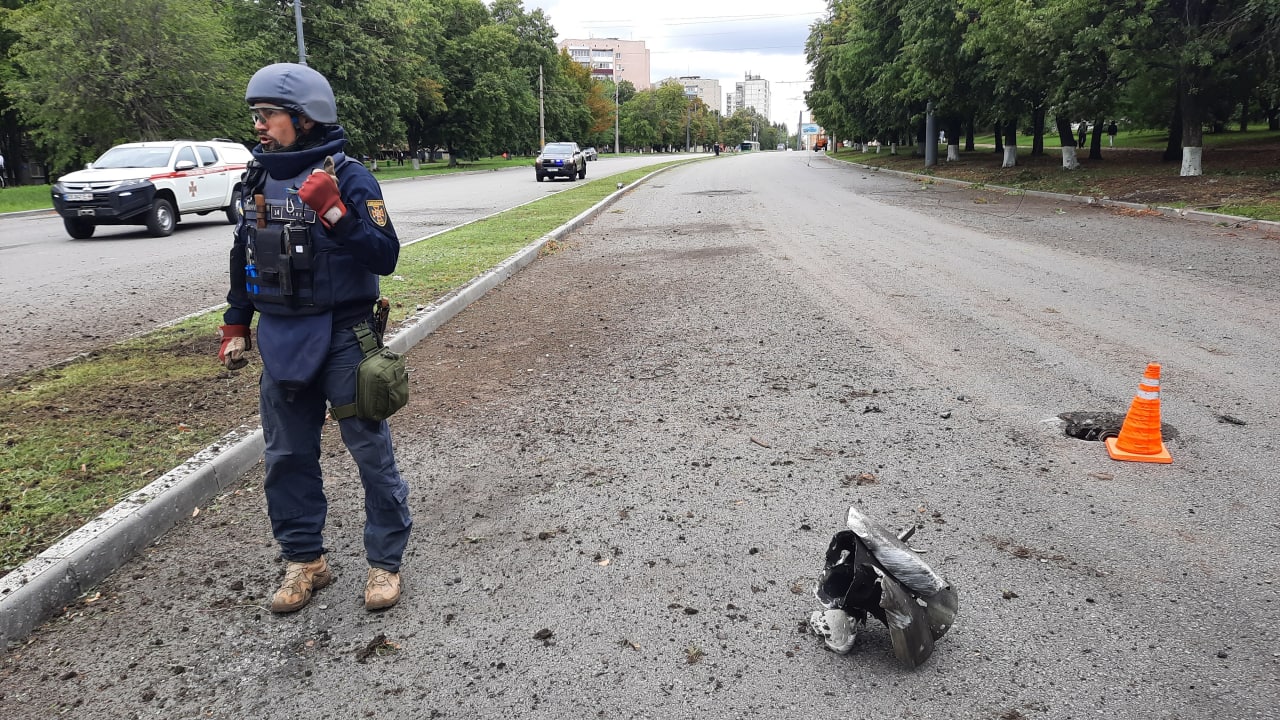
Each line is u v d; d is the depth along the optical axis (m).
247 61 37.34
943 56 26.56
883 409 5.20
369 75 44.66
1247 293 8.20
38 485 4.02
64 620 3.08
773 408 5.29
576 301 8.91
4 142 44.56
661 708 2.51
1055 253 11.12
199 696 2.64
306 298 2.88
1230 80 18.70
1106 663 2.66
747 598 3.10
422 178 42.88
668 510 3.86
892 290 8.95
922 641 2.63
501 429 5.05
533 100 73.75
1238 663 2.64
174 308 8.66
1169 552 3.34
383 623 3.02
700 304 8.59
